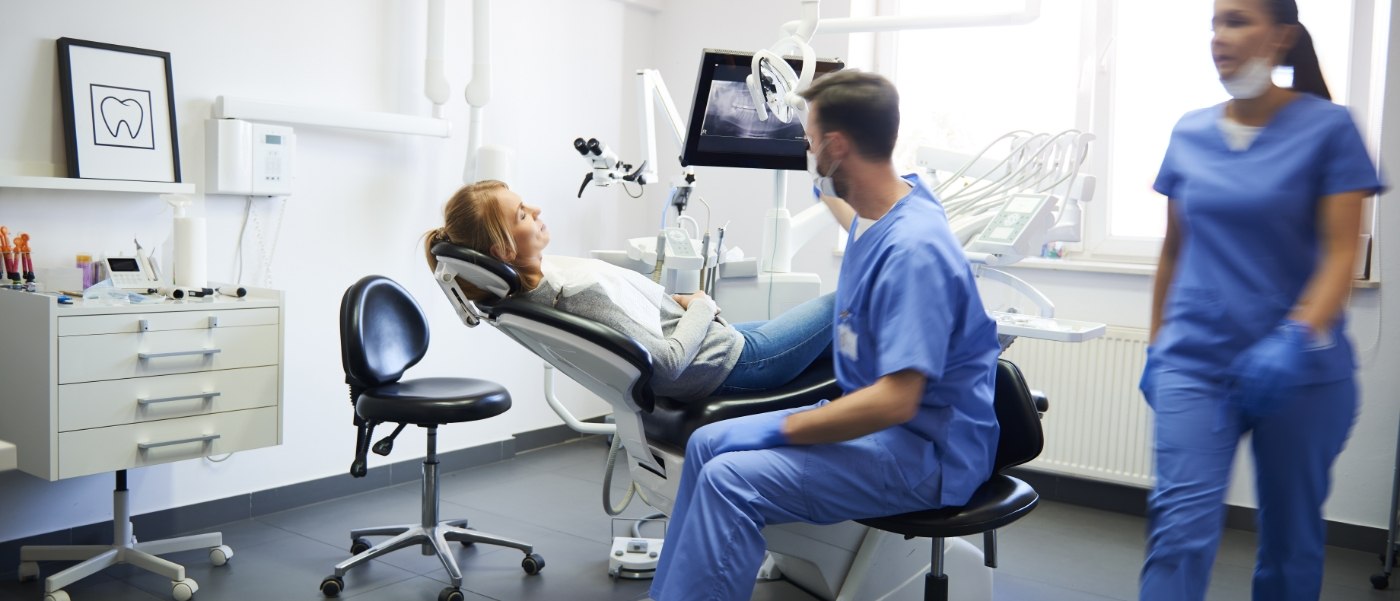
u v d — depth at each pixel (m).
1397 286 3.09
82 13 2.71
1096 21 3.69
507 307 2.02
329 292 3.39
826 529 2.19
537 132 4.07
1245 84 1.74
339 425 3.48
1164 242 1.97
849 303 1.83
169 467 3.01
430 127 3.54
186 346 2.55
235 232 3.09
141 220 2.86
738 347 2.25
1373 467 3.16
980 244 2.38
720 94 2.67
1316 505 1.78
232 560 2.83
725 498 1.71
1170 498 1.73
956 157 2.76
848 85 1.78
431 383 2.77
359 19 3.40
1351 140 1.69
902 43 4.18
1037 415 2.03
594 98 4.32
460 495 3.55
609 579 2.78
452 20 3.69
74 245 2.72
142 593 2.56
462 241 2.15
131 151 2.77
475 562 2.88
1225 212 1.78
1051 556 3.09
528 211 2.17
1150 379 1.88
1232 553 3.14
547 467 3.96
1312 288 1.68
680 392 2.23
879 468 1.76
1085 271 3.59
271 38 3.15
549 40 4.08
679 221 3.02
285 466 3.33
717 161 2.77
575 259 2.35
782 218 2.82
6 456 1.16
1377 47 3.25
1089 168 3.76
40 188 2.58
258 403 2.72
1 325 2.47
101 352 2.40
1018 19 2.72
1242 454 3.39
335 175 3.38
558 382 4.33
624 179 3.22
